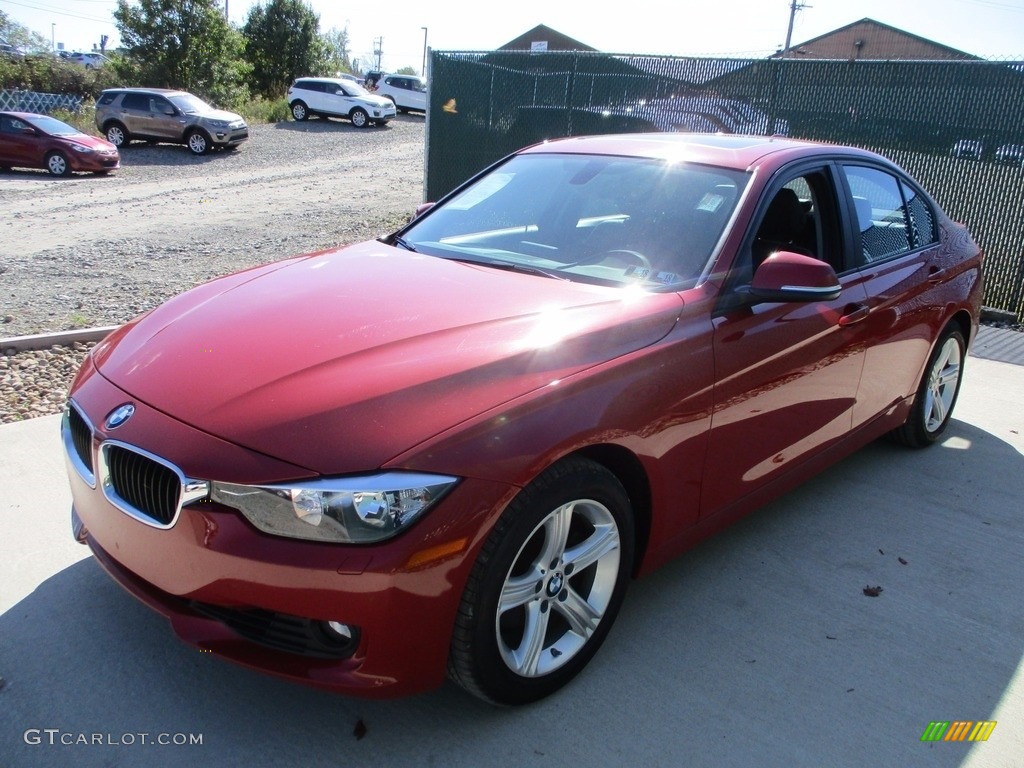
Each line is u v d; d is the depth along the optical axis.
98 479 2.44
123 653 2.77
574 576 2.74
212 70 34.00
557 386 2.44
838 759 2.44
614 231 3.35
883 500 4.20
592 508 2.59
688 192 3.41
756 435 3.20
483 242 3.55
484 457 2.22
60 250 10.58
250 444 2.18
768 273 2.98
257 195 16.75
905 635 3.07
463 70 11.66
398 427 2.20
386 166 22.66
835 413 3.71
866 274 3.84
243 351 2.54
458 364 2.40
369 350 2.48
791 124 9.20
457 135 11.95
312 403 2.26
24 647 2.78
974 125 8.02
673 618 3.10
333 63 46.16
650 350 2.71
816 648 2.96
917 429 4.70
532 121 11.20
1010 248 8.01
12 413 4.82
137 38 32.91
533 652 2.52
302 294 2.95
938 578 3.48
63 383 5.42
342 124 34.69
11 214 13.83
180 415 2.32
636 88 10.29
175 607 2.37
